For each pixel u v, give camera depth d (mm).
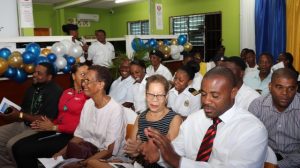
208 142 1338
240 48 7160
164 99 1839
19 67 3533
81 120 2193
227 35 7660
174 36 6219
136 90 3340
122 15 11539
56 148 2418
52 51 3869
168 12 9234
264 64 3297
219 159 1313
